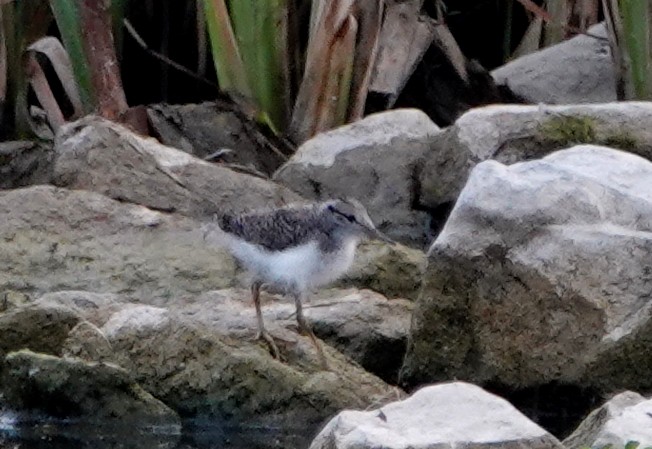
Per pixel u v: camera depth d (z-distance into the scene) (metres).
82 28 16.05
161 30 18.92
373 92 17.64
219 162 16.48
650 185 12.80
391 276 14.02
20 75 16.81
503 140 15.33
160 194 15.09
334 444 9.25
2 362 12.05
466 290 12.12
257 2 16.59
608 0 16.66
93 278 13.84
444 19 19.38
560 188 12.28
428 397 9.62
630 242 11.93
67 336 12.27
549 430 11.80
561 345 11.88
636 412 9.68
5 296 13.01
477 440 9.15
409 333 12.50
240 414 11.93
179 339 12.14
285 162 16.50
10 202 14.33
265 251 12.36
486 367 12.09
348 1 16.28
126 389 11.85
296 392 11.93
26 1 16.69
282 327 12.73
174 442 11.52
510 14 19.72
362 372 12.34
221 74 16.88
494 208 12.19
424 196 15.67
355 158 15.81
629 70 16.56
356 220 12.27
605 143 15.30
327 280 12.46
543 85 18.34
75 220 14.28
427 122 16.09
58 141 15.45
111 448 11.31
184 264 13.97
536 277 11.94
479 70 18.42
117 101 16.27
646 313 11.68
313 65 16.58
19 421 11.88
